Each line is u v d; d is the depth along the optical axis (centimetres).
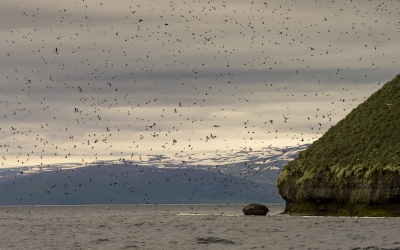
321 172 19875
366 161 18475
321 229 14662
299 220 17950
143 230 16538
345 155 19962
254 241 12812
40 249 12244
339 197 18812
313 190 19938
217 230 15812
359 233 13375
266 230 15162
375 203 17450
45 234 15925
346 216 18225
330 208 19325
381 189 17225
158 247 12144
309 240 12619
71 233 16100
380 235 12875
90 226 19188
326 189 19400
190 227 17225
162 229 16788
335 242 12081
